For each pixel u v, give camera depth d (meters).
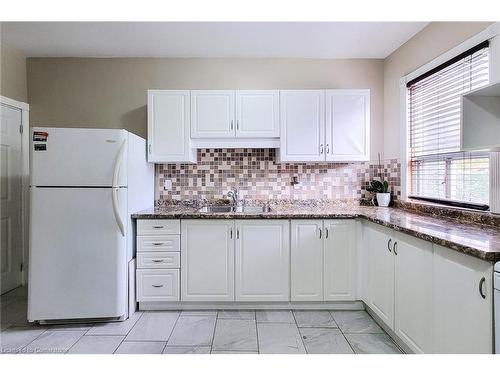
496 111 1.68
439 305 1.61
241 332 2.28
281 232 2.62
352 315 2.56
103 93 3.26
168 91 2.93
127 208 2.52
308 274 2.62
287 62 3.28
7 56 3.00
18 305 2.76
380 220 2.23
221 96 2.93
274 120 2.95
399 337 2.03
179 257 2.63
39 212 2.34
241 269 2.63
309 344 2.11
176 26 2.62
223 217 2.60
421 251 1.76
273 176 3.29
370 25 2.60
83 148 2.37
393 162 3.14
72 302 2.38
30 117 3.24
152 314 2.60
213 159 3.28
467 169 2.25
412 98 2.89
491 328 1.29
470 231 1.76
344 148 2.96
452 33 2.30
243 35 2.78
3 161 2.99
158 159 2.93
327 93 2.96
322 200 3.30
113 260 2.41
